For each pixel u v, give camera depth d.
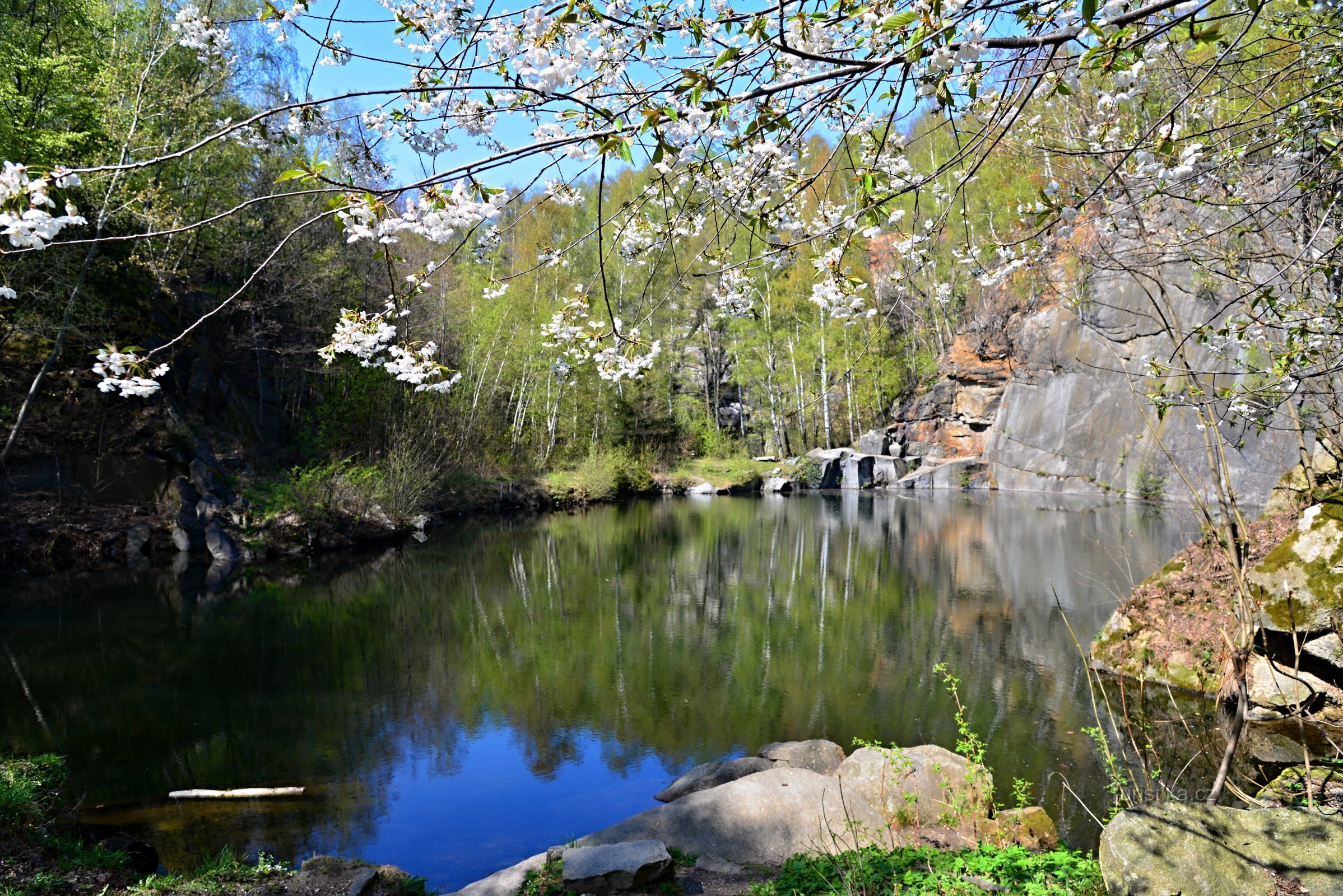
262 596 14.14
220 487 18.47
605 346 3.52
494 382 29.50
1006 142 4.15
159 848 5.57
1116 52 2.04
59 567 15.62
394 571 16.67
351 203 2.14
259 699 8.94
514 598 14.27
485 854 5.67
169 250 17.34
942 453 37.00
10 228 1.88
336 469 20.38
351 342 3.02
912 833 5.37
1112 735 7.50
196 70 17.69
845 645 11.06
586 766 7.23
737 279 3.80
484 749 7.62
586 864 4.71
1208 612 8.60
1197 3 1.90
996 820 5.55
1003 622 12.11
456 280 27.84
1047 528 21.72
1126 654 9.34
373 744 7.72
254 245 20.41
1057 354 32.38
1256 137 3.73
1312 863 3.37
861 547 19.61
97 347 17.41
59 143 15.57
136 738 7.71
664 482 36.06
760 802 5.57
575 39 2.25
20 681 9.31
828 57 2.09
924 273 3.59
